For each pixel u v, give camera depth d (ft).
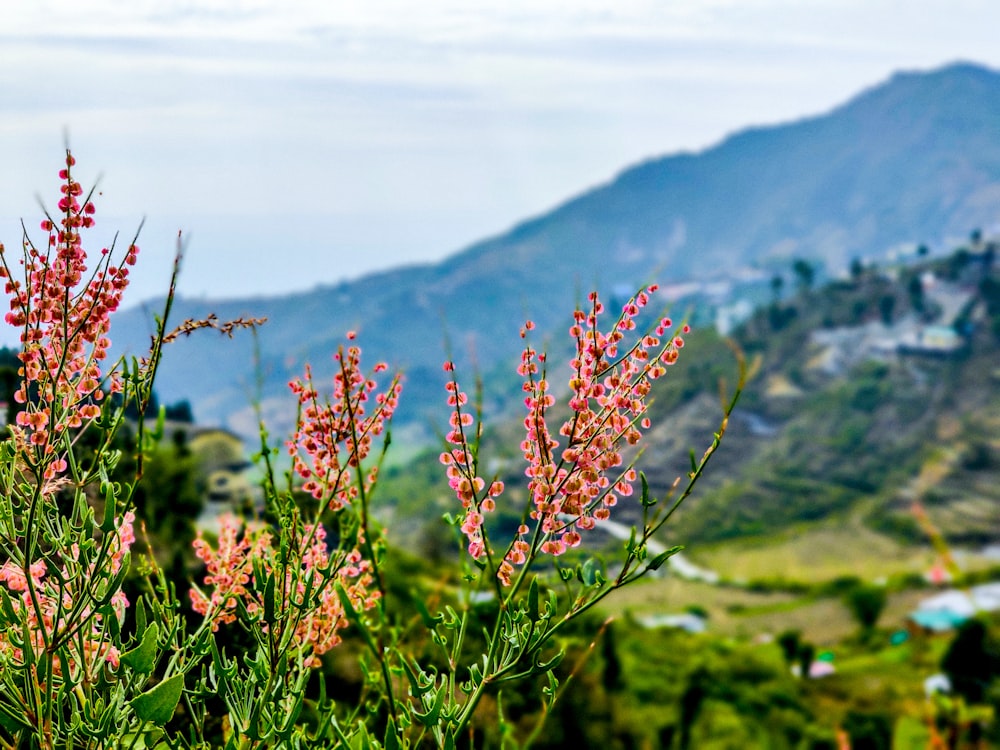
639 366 8.98
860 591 268.62
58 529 9.36
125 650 9.53
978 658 81.71
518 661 8.49
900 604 297.74
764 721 109.29
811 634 312.91
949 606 227.61
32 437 8.82
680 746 69.31
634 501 310.24
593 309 9.07
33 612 9.45
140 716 8.27
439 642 8.63
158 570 10.81
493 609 10.43
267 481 10.14
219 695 9.47
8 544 9.14
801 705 127.03
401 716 8.50
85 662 8.98
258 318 9.86
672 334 9.01
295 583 9.70
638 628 153.79
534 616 8.45
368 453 10.50
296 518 9.87
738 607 355.77
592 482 8.84
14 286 8.96
